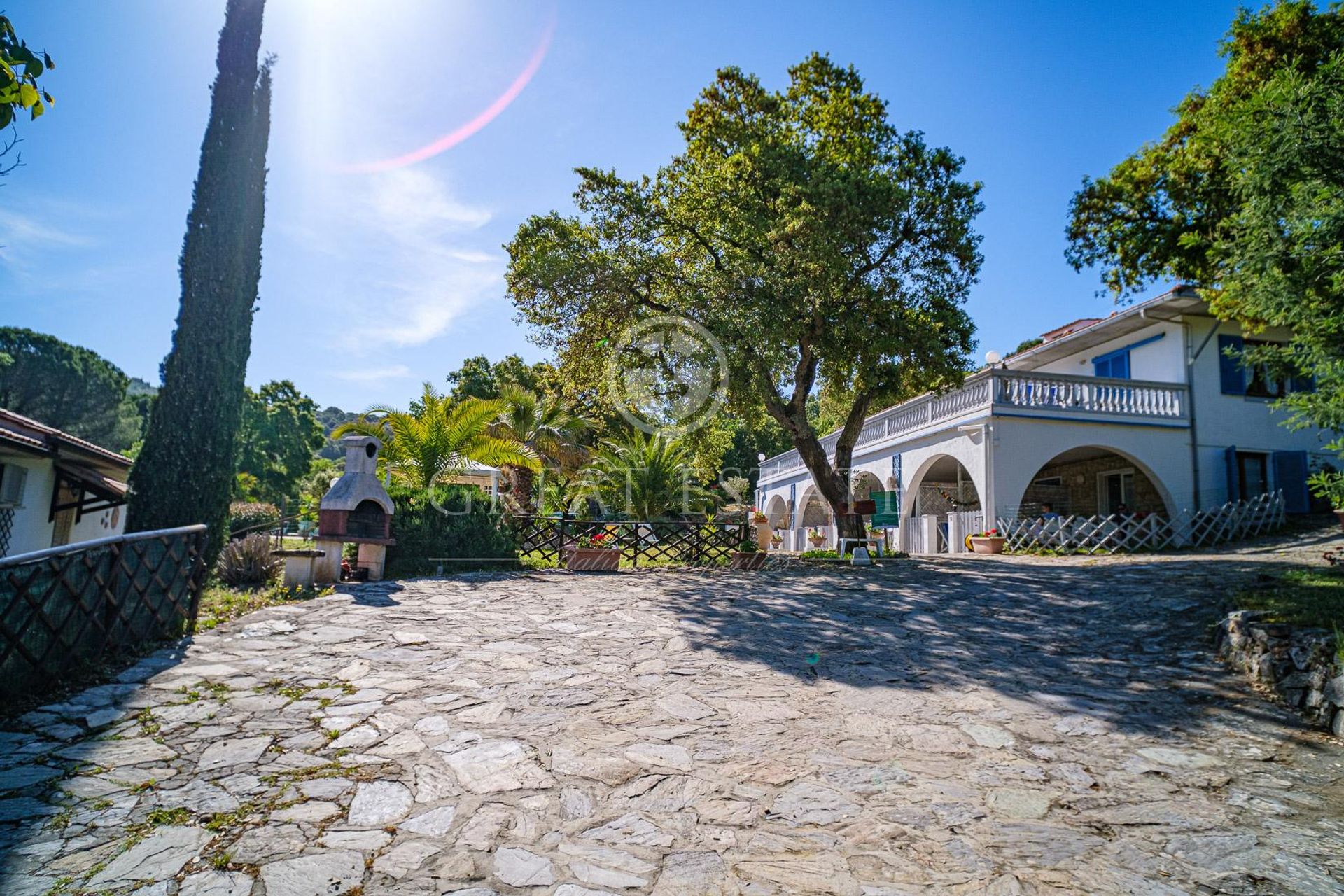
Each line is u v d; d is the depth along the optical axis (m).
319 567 9.81
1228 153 7.76
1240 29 14.96
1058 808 3.54
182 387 8.73
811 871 2.91
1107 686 5.68
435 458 14.35
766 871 2.90
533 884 2.74
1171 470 17.66
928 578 11.67
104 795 3.39
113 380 54.44
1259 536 16.25
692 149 16.31
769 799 3.59
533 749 4.18
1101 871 2.96
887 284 15.11
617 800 3.54
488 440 15.32
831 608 9.08
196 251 9.05
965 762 4.13
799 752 4.24
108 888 2.62
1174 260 16.77
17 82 3.80
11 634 4.59
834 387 17.69
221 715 4.56
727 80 16.12
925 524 20.30
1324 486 7.06
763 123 15.93
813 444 15.98
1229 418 18.27
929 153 15.25
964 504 25.06
